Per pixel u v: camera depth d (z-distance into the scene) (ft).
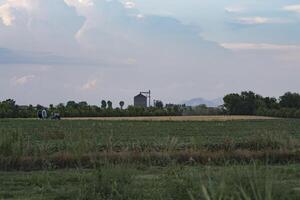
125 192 45.06
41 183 56.18
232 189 30.17
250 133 162.50
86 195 45.06
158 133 164.55
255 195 26.45
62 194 48.26
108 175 47.55
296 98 497.46
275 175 34.81
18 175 62.49
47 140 108.78
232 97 498.28
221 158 75.87
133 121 294.66
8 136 74.38
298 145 88.53
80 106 457.27
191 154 76.43
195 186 40.37
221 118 368.89
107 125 225.15
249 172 33.63
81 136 88.63
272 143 89.25
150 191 46.78
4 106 417.28
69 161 71.87
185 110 497.46
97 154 73.20
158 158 74.74
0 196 49.26
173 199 41.45
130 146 90.02
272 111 454.40
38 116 363.15
